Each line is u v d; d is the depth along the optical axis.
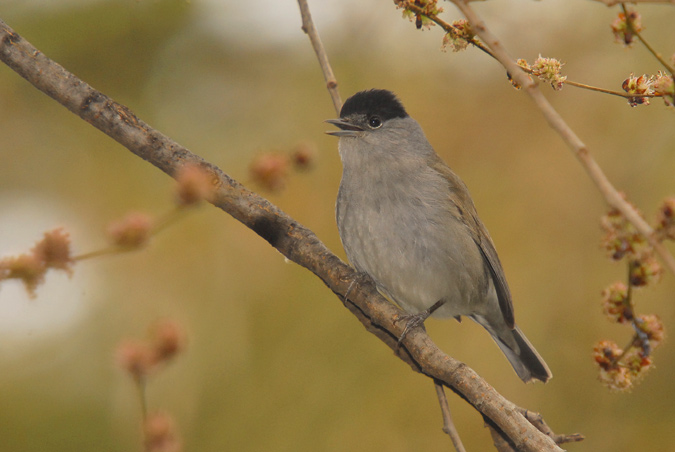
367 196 8.41
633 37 4.76
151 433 4.95
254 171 5.27
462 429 10.67
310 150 5.98
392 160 8.44
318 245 6.73
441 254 8.25
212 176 6.34
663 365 11.70
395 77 12.59
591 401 11.55
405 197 8.31
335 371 10.65
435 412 10.62
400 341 6.30
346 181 8.62
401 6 6.05
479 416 10.68
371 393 10.60
